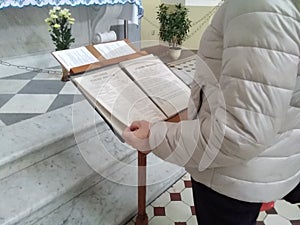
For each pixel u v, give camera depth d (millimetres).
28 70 2564
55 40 2312
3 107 1858
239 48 623
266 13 594
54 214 1327
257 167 795
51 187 1346
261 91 614
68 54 1251
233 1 664
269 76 604
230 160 723
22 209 1205
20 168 1415
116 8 2959
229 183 826
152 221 1405
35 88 2186
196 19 4176
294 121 766
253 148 666
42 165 1474
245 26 615
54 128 1606
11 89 2156
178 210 1477
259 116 631
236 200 858
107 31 3209
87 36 3201
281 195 887
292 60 607
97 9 3033
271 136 666
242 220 901
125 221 1389
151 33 3799
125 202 1447
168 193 1597
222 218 913
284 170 845
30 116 1745
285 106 646
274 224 1412
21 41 2707
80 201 1419
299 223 1419
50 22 2311
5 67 2537
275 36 591
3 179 1357
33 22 2738
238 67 622
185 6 4211
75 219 1318
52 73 2512
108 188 1517
